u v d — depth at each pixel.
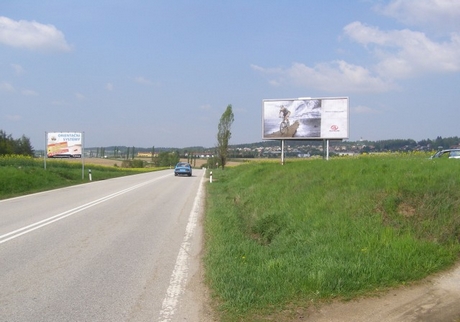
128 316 5.11
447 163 13.02
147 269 7.22
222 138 55.25
